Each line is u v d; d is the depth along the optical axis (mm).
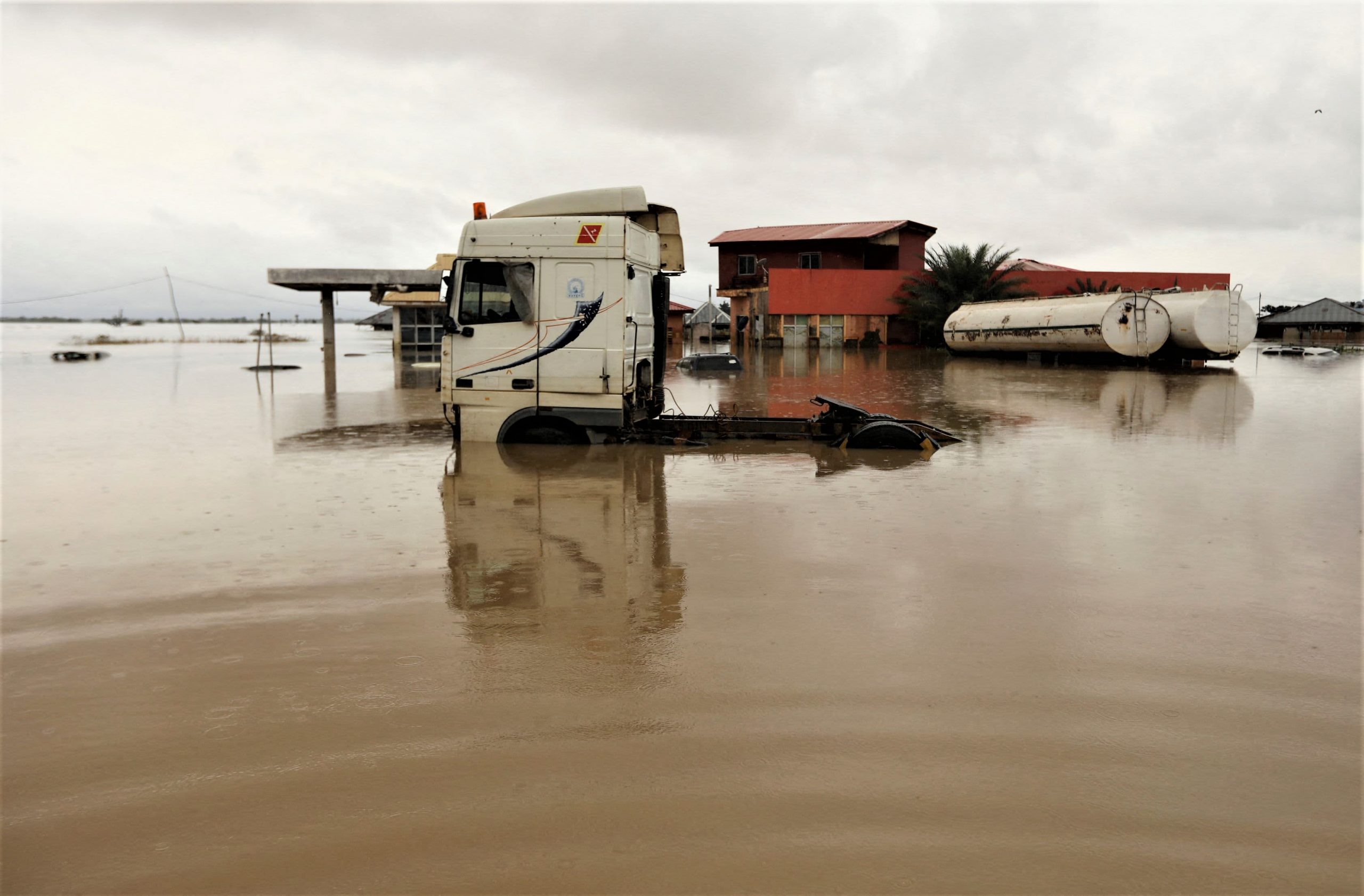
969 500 8188
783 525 7211
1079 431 13094
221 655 4469
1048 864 2793
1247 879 2732
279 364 30906
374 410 15789
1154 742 3572
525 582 5656
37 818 3074
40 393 19000
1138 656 4449
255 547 6512
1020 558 6207
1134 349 29016
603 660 4391
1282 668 4297
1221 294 28109
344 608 5180
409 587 5566
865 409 16453
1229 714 3811
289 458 10508
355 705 3904
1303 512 7652
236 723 3734
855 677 4184
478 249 11070
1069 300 31312
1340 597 5375
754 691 4023
